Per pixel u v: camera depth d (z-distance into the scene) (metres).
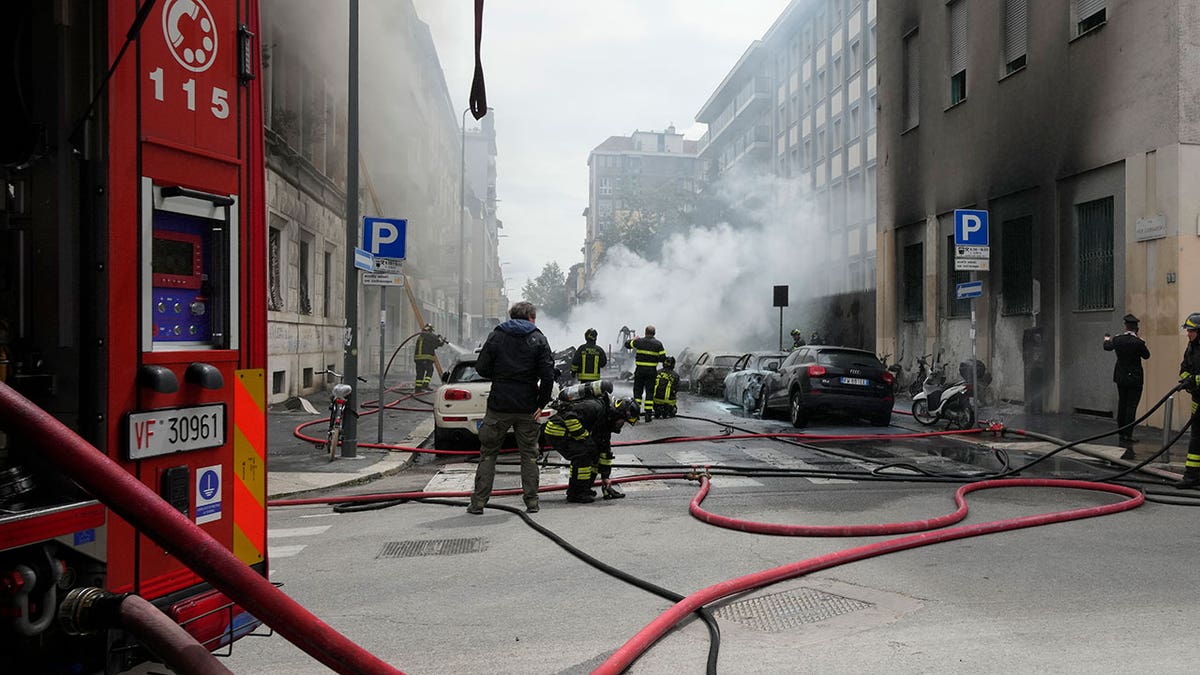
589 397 7.80
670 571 5.19
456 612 4.46
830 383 13.72
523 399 7.09
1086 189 14.42
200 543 1.93
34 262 2.44
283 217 17.95
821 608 4.39
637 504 7.55
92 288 2.42
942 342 19.52
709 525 6.52
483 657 3.78
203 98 2.83
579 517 7.00
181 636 1.98
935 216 19.64
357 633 4.12
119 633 2.31
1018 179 16.28
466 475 9.63
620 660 3.49
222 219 2.93
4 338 2.38
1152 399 12.71
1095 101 14.02
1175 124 12.27
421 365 22.11
